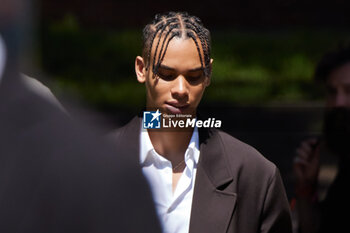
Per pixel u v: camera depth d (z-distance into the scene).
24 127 2.03
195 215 4.79
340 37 40.34
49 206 2.04
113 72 34.16
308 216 6.84
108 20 46.16
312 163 7.01
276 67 34.62
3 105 2.01
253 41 38.97
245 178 5.04
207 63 4.84
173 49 4.71
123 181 2.16
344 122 6.71
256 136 14.31
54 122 2.10
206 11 47.56
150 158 4.92
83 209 2.07
